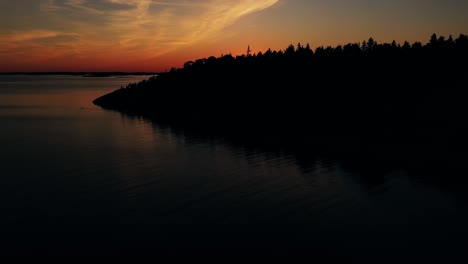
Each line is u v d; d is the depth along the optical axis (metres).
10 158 37.78
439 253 16.81
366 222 20.34
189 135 53.25
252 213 21.94
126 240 18.56
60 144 46.25
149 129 60.12
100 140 49.28
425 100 60.56
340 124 57.59
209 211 22.34
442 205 22.73
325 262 16.31
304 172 31.14
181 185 27.77
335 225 20.05
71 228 20.05
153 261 16.53
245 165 34.12
